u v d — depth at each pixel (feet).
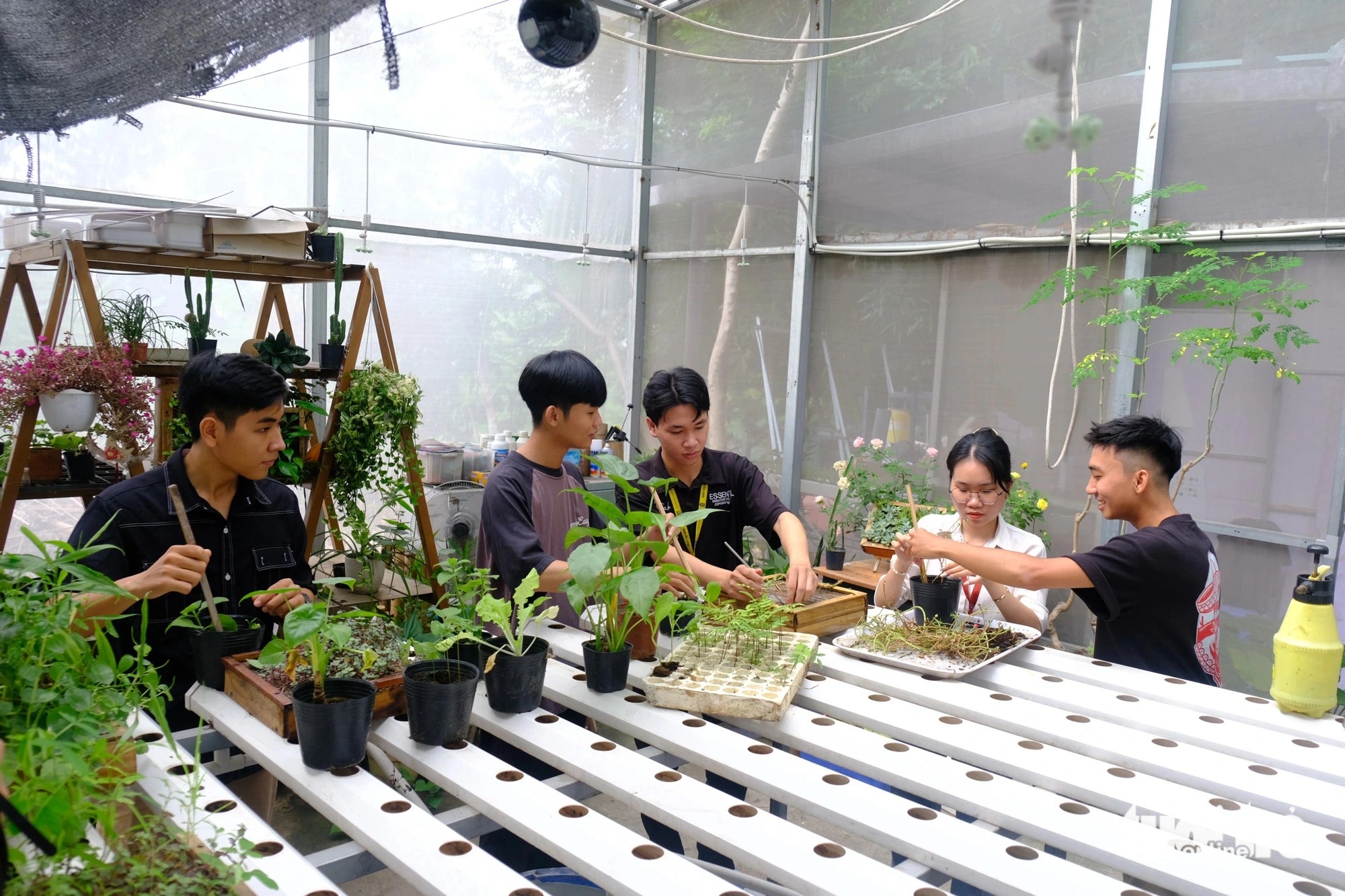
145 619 4.51
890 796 4.17
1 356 11.10
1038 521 14.20
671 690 5.24
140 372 11.15
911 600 8.29
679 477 9.12
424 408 17.80
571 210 19.49
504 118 18.16
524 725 5.05
